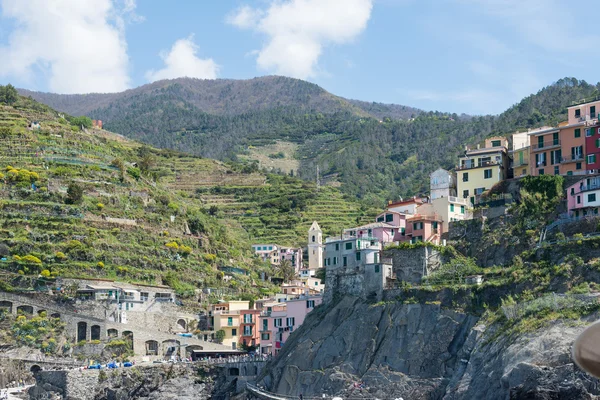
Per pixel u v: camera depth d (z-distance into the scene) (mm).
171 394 176250
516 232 157125
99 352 193875
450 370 141125
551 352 118125
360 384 147875
